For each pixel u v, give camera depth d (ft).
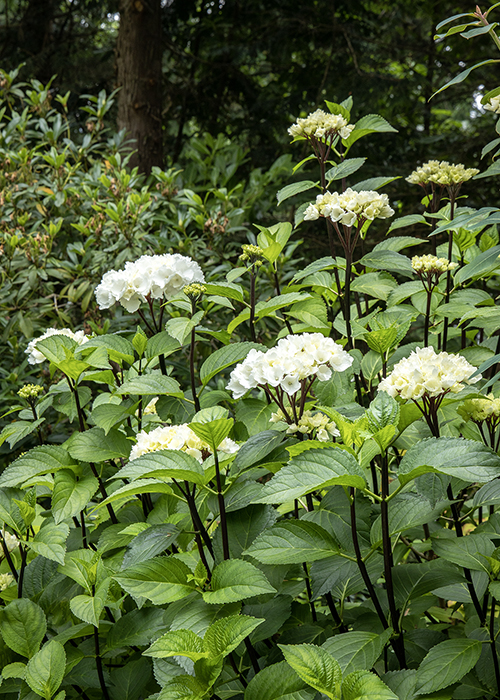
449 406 6.61
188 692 4.25
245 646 5.38
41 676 5.04
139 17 22.71
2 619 5.62
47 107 18.43
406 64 29.99
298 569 6.20
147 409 7.80
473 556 5.04
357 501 5.47
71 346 6.68
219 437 4.92
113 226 14.48
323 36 28.71
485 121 29.78
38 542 5.79
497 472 4.26
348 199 7.23
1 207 15.01
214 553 5.29
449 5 28.60
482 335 10.56
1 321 13.69
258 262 7.75
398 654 5.08
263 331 12.83
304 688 4.49
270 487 4.38
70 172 16.33
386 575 4.84
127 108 22.82
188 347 12.69
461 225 5.63
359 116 27.73
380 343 6.47
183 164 29.96
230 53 30.04
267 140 30.30
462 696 5.07
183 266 7.29
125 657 6.55
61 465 6.34
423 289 7.67
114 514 6.86
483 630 5.38
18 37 31.91
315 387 6.88
